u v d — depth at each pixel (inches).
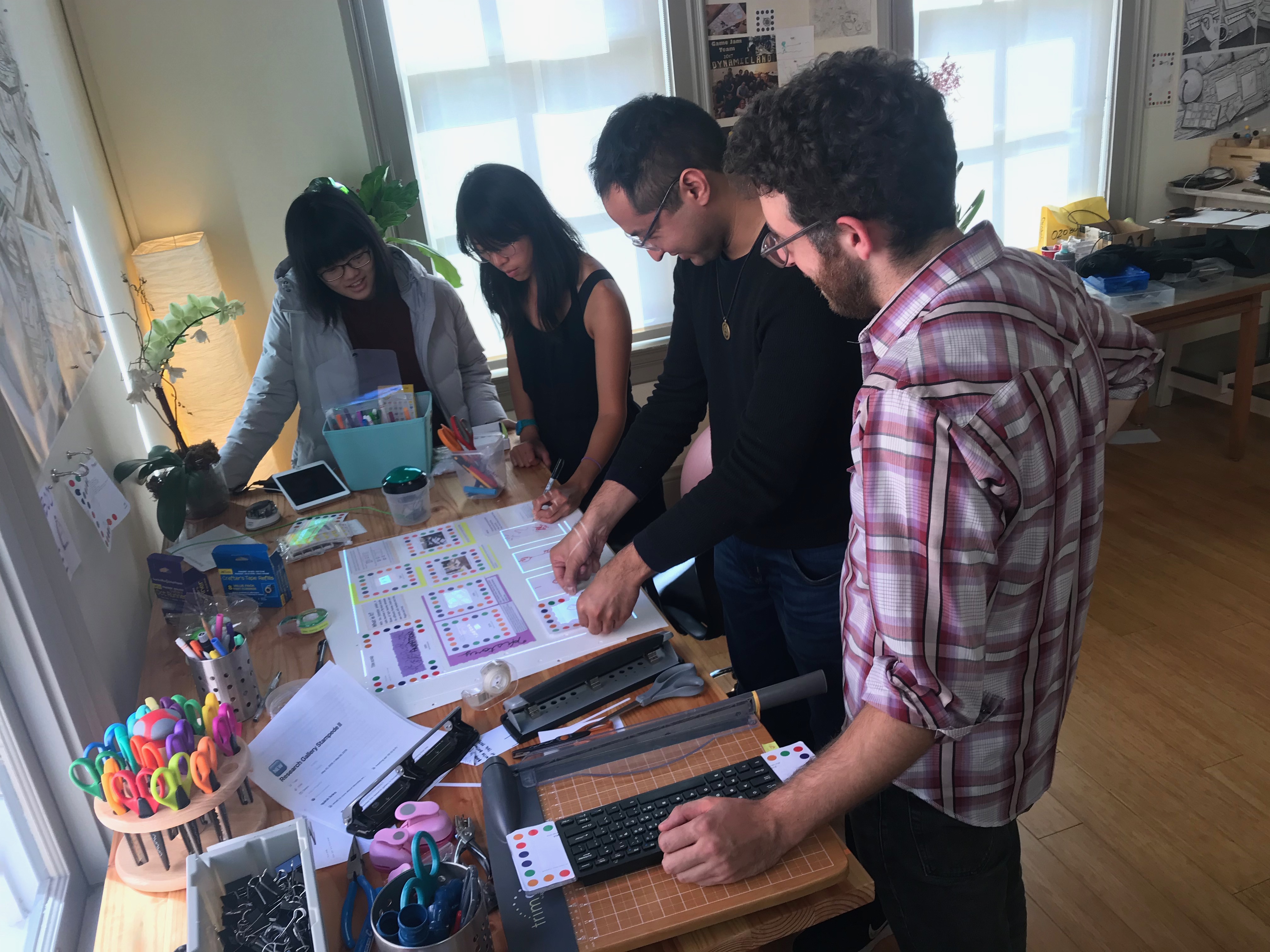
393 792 41.4
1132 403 123.2
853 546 38.8
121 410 78.2
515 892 34.8
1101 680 93.9
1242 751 83.1
